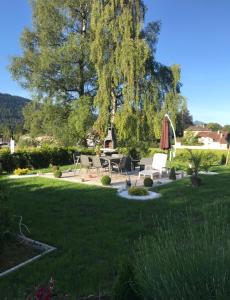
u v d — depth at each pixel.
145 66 23.38
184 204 8.91
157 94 23.97
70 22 27.59
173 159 21.36
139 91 23.52
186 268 2.76
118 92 25.59
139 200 9.44
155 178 13.84
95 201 9.30
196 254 2.92
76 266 4.77
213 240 3.11
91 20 24.27
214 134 74.56
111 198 9.71
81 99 26.47
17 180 13.43
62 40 28.19
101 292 3.96
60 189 11.27
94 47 23.62
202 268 2.75
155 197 9.85
